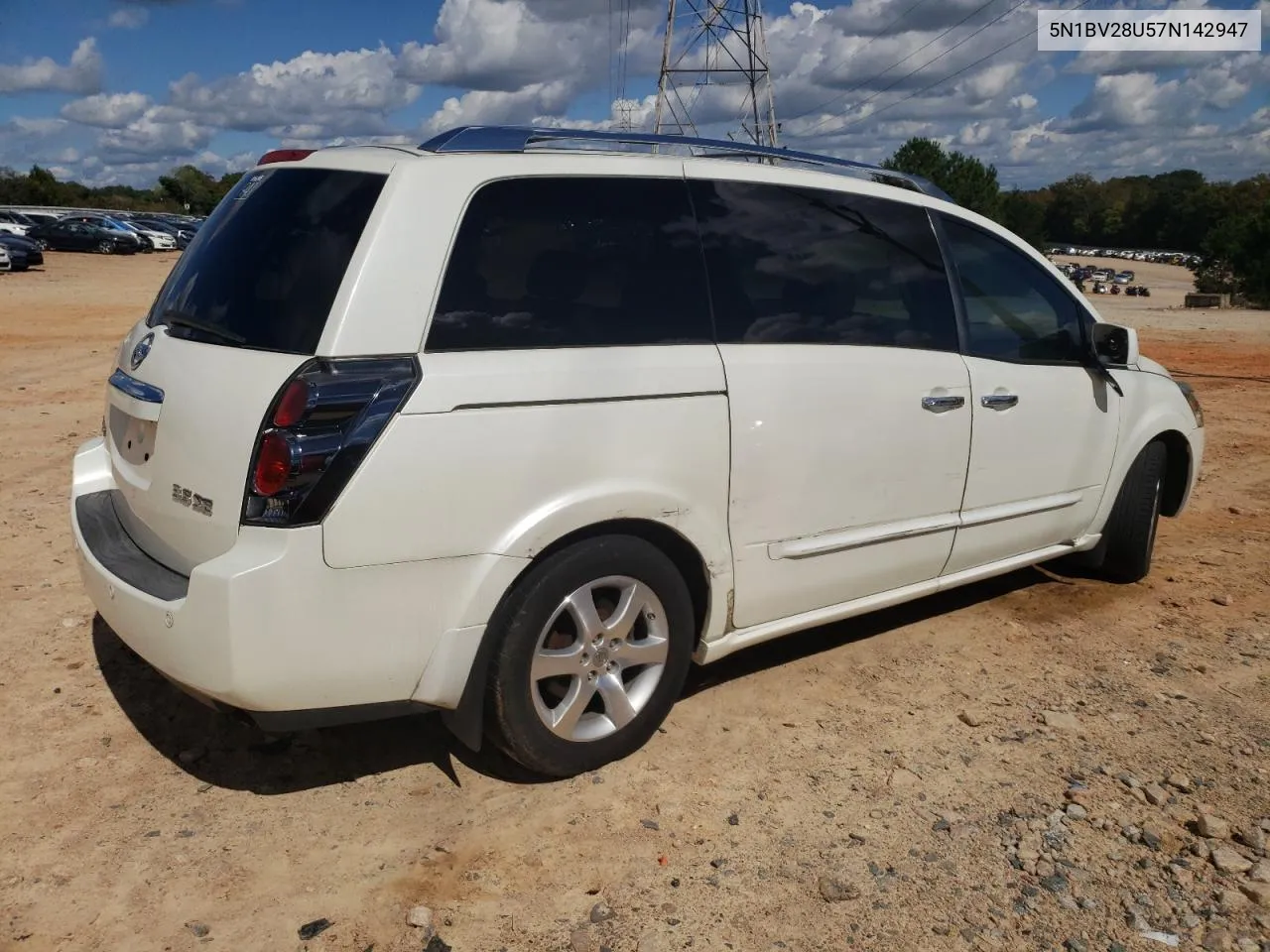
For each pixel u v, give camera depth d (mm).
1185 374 14023
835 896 2822
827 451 3707
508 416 2988
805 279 3766
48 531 5766
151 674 4047
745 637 3705
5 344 14852
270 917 2715
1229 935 2688
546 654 3197
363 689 2916
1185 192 156750
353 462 2777
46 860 2918
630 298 3330
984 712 3891
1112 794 3336
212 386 2938
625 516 3221
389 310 2889
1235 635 4660
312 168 3346
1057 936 2688
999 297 4445
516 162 3217
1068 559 5707
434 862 2953
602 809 3217
